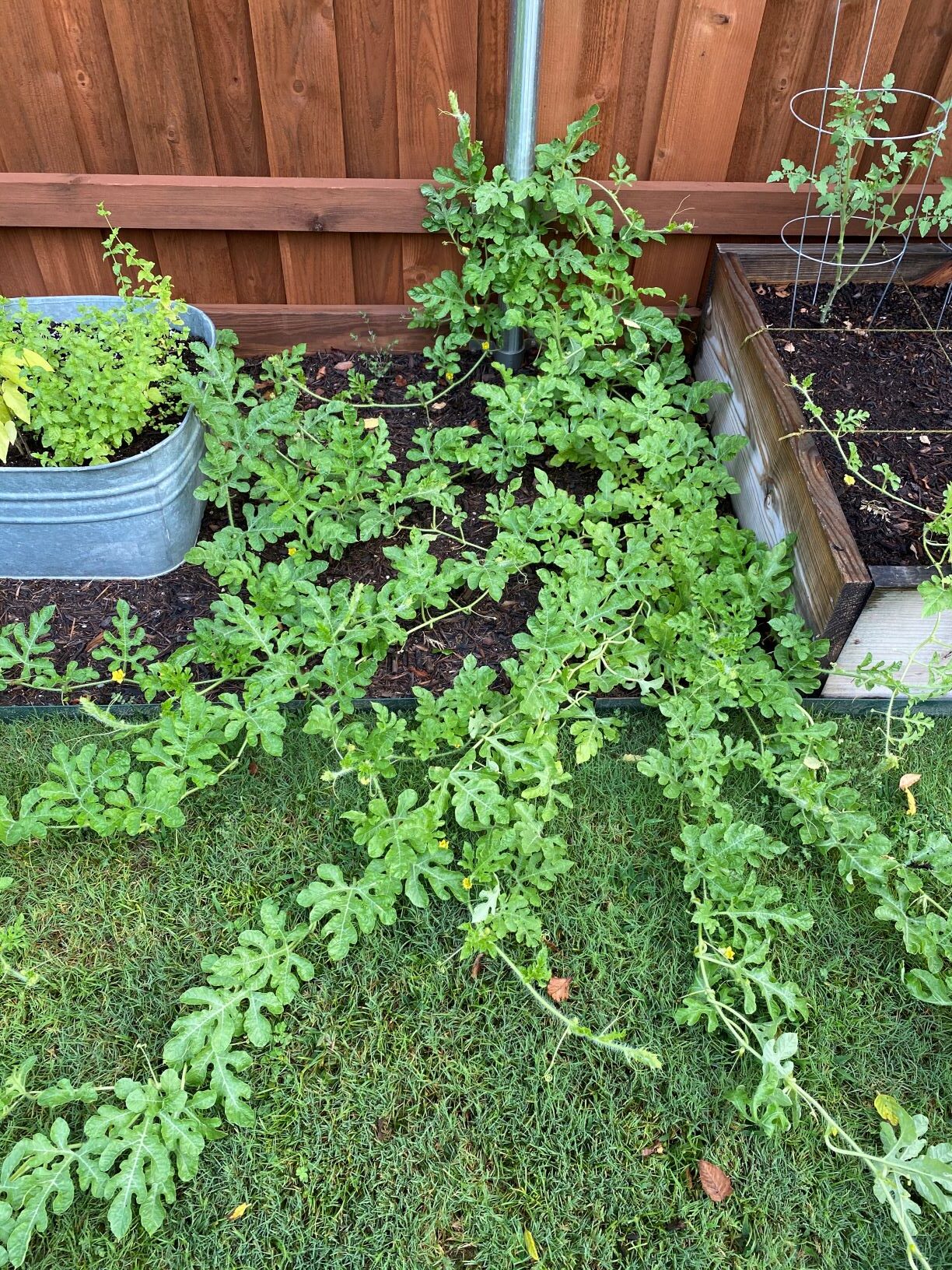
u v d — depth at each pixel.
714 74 2.84
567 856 2.20
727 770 2.36
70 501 2.46
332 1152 1.80
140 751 2.16
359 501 2.70
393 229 3.10
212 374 2.65
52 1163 1.77
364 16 2.69
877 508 2.46
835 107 2.79
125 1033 1.94
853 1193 1.79
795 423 2.52
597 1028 1.96
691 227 2.98
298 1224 1.73
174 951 2.04
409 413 3.18
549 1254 1.71
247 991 1.89
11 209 3.00
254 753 2.35
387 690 2.49
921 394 2.79
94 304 2.81
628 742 2.43
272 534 2.59
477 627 2.63
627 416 2.79
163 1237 1.71
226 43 2.74
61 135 2.91
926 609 2.15
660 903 2.14
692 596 2.48
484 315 3.16
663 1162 1.81
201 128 2.92
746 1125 1.86
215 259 3.22
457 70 2.83
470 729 2.21
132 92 2.82
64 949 2.04
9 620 2.60
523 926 1.98
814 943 2.10
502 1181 1.78
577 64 2.83
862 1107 1.89
